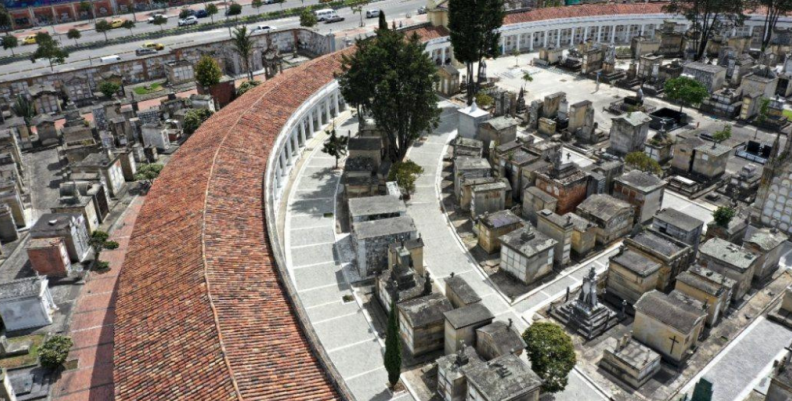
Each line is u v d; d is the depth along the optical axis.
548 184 87.06
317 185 100.19
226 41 161.00
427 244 84.00
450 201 94.31
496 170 97.62
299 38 173.50
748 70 128.00
